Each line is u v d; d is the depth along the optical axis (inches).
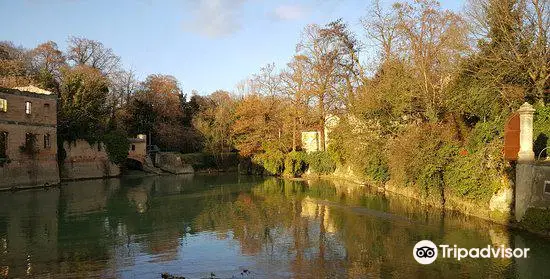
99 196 1407.5
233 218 992.2
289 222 928.9
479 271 570.9
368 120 1451.8
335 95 1868.8
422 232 781.9
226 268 611.2
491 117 1042.7
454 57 1149.1
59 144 1958.7
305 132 2261.3
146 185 1786.4
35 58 2519.7
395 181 1289.4
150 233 844.0
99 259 663.8
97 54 2728.8
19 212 1082.7
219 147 2632.9
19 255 687.1
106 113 2372.0
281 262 635.5
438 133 1052.5
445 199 993.5
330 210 1062.4
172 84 2915.8
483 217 850.8
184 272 596.4
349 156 1694.1
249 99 2293.3
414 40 1282.0
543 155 887.1
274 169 2123.5
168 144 2795.3
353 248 700.0
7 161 1521.9
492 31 1019.3
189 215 1040.8
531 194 733.9
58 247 738.8
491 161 834.8
